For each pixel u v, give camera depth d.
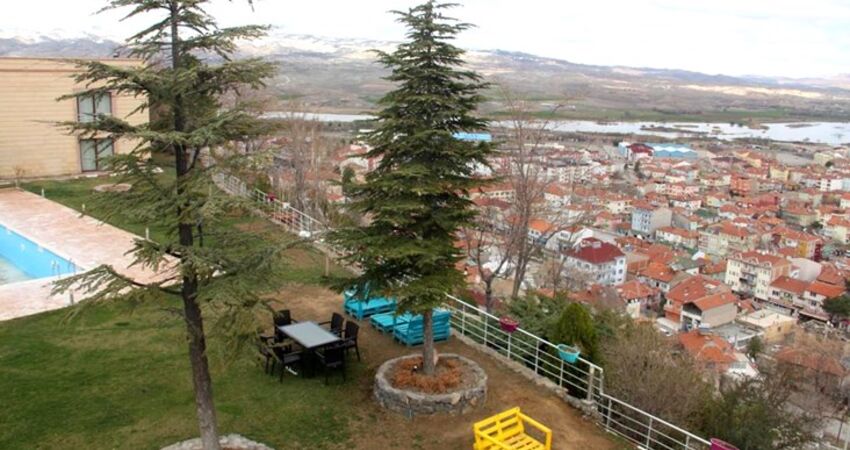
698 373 19.52
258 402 12.14
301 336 13.09
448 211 12.30
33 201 28.22
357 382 13.29
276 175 32.28
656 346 18.77
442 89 11.88
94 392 12.02
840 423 28.78
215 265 8.37
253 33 8.23
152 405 11.68
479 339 16.14
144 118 33.34
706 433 16.48
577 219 32.91
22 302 16.34
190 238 8.76
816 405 25.94
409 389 12.30
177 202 8.00
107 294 8.10
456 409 12.16
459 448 11.10
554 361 14.34
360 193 12.52
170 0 7.78
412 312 12.06
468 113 13.33
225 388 12.57
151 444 10.42
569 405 13.10
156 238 22.61
